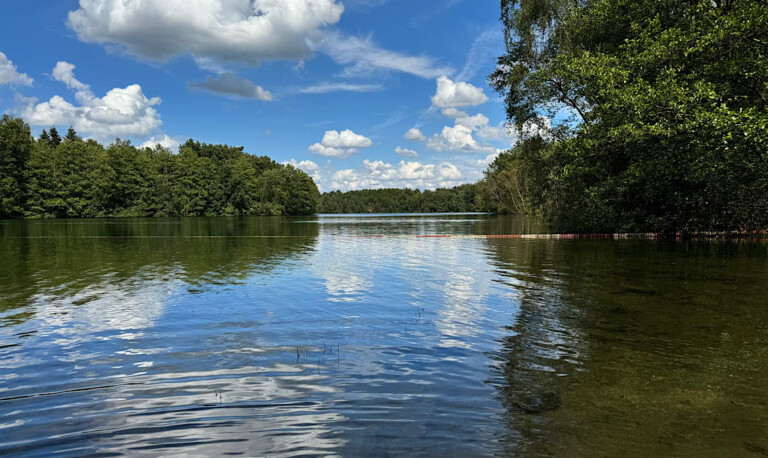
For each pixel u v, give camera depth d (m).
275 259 16.78
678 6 23.27
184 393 4.75
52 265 14.99
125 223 52.31
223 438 3.83
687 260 15.36
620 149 23.95
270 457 3.53
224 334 6.89
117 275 12.78
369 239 27.62
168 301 9.23
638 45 21.94
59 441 3.80
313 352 6.04
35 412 4.34
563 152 26.44
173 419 4.19
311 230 39.09
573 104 28.38
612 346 6.19
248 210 101.88
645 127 19.48
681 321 7.46
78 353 6.05
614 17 24.83
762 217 23.23
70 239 27.33
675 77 20.66
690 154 19.47
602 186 24.38
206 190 94.94
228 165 109.00
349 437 3.81
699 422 3.99
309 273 13.12
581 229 30.67
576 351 6.01
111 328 7.25
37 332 7.03
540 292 10.08
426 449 3.58
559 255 17.52
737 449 3.55
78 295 9.86
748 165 18.22
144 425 4.08
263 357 5.86
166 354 6.00
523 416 4.14
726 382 4.90
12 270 13.84
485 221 60.59
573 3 29.69
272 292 10.20
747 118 16.59
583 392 4.66
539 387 4.80
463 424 4.00
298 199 115.19
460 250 20.09
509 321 7.57
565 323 7.42
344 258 17.03
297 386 4.91
